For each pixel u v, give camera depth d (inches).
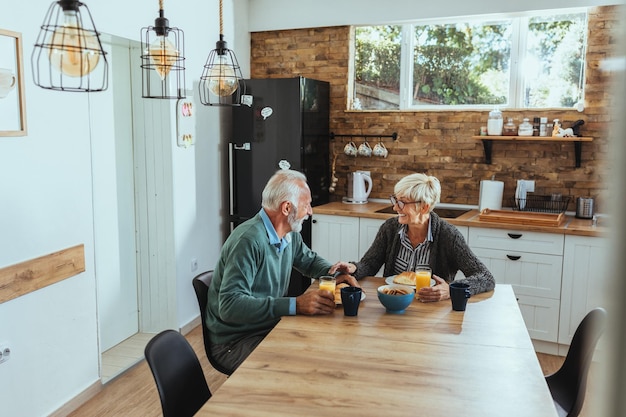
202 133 164.2
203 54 162.4
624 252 10.9
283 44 189.0
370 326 77.7
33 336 102.5
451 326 77.8
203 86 162.6
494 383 60.2
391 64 179.5
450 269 105.7
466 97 171.6
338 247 166.6
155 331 159.0
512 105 165.3
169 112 147.5
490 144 165.2
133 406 116.6
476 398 56.9
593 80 151.3
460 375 62.2
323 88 179.6
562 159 158.2
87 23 115.2
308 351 68.8
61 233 108.3
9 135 93.4
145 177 152.3
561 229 136.3
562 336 140.6
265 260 89.1
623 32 11.2
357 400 56.4
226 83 91.7
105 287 145.3
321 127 179.5
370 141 182.1
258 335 89.1
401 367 64.2
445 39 171.9
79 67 58.5
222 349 89.7
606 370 11.6
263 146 169.9
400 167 179.0
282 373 62.6
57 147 106.4
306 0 181.8
